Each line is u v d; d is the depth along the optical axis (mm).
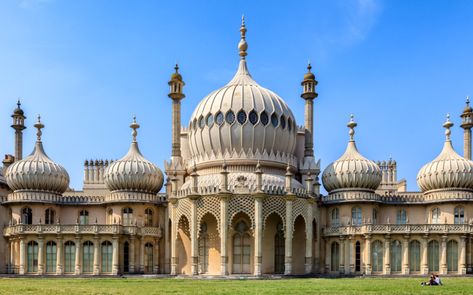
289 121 78000
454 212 74312
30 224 74125
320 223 77125
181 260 74188
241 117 74375
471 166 74750
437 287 41875
